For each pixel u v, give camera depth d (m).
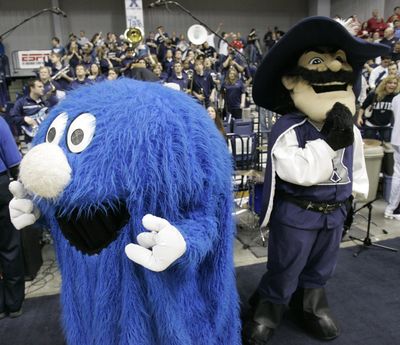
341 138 1.59
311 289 2.18
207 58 9.21
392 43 9.29
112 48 9.85
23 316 2.58
